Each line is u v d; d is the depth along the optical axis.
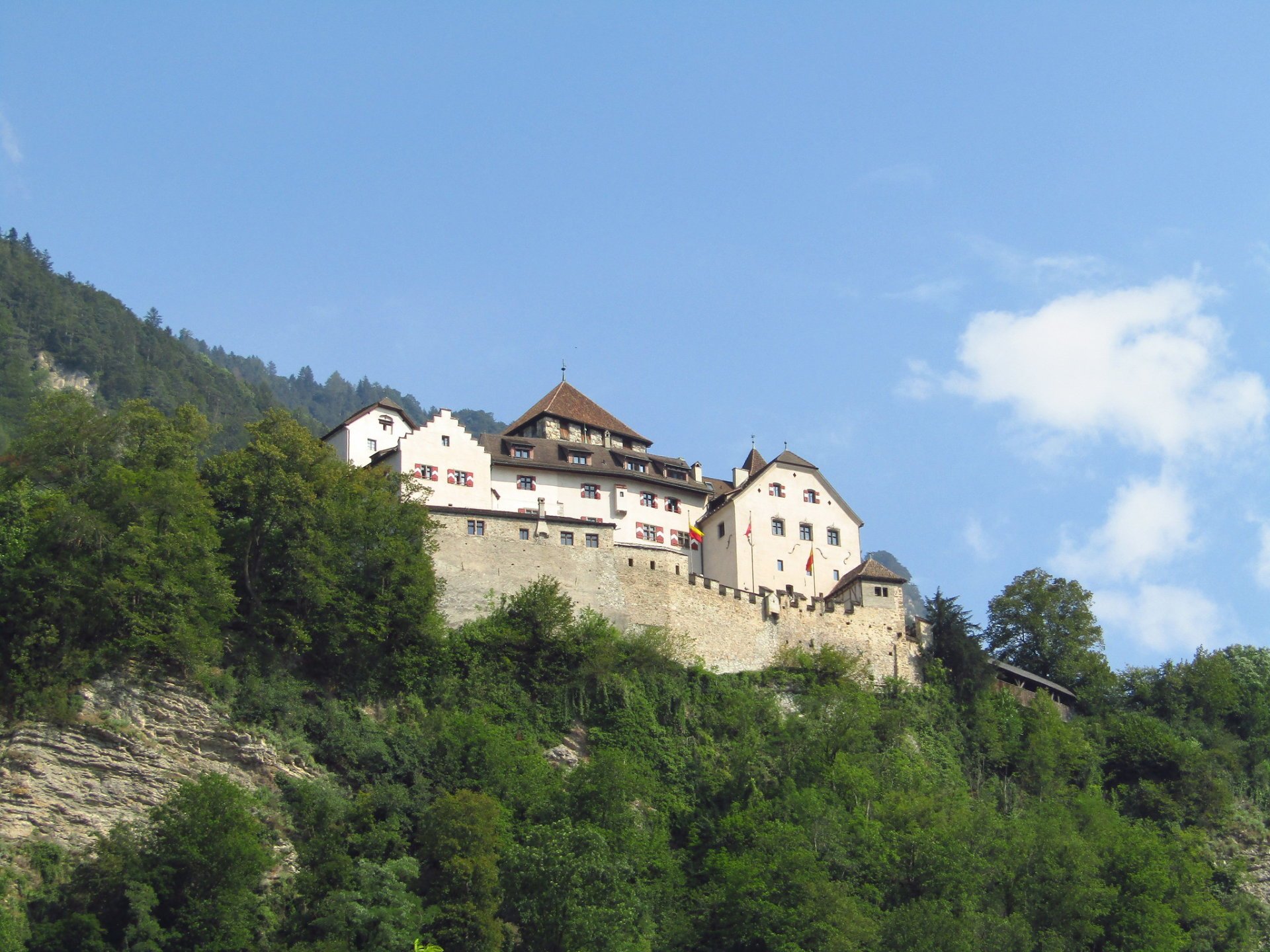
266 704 78.44
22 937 64.19
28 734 70.94
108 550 76.50
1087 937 83.88
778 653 101.81
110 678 74.56
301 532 84.50
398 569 86.62
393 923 67.88
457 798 75.81
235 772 75.44
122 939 64.75
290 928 68.94
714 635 99.69
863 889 80.88
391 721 83.38
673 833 85.50
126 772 72.50
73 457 87.38
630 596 97.31
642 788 85.44
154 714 74.88
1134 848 90.69
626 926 73.38
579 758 87.38
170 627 76.62
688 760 89.69
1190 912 92.69
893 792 90.12
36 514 78.31
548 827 74.69
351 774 78.50
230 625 81.31
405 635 86.25
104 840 68.44
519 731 86.75
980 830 87.25
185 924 65.81
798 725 94.25
